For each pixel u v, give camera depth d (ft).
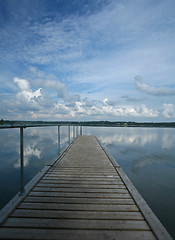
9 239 4.42
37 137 55.31
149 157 25.61
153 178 15.89
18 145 35.29
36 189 7.67
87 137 33.68
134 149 33.22
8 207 5.72
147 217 5.35
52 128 132.46
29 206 6.05
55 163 12.60
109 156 14.62
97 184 8.44
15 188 12.41
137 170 18.53
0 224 4.92
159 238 4.41
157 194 12.38
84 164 12.37
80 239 4.45
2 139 48.70
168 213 9.75
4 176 15.21
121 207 6.13
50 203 6.32
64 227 4.90
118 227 4.98
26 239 4.42
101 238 4.50
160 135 73.77
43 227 4.88
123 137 59.41
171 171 18.16
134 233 4.75
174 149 33.73
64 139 48.57
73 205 6.20
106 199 6.76
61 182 8.65
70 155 15.62
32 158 22.80
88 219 5.35
